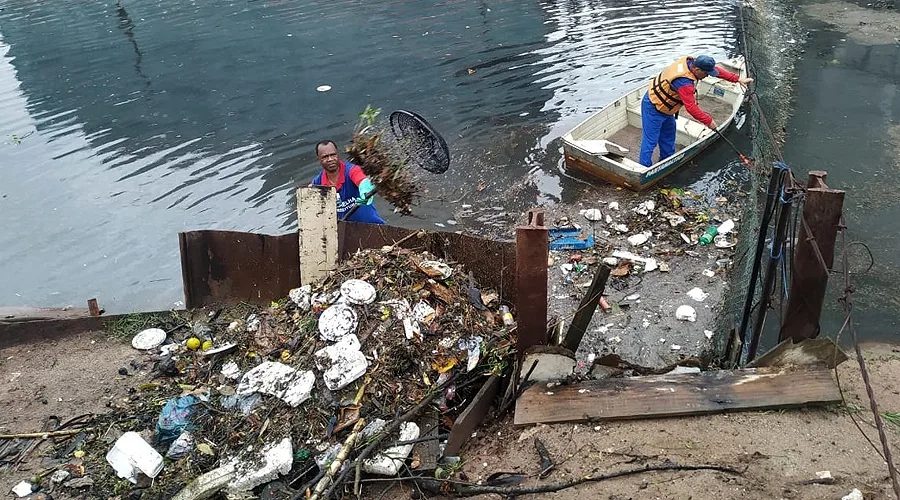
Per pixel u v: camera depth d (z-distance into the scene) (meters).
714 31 12.64
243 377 4.21
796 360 3.88
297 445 3.88
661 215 7.38
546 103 10.25
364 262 4.80
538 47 12.50
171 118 10.38
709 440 3.53
